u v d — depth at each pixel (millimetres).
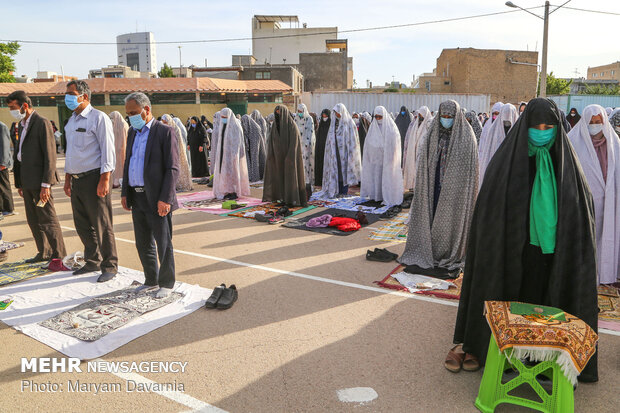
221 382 2957
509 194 2879
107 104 25625
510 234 2891
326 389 2873
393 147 8297
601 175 4348
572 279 2816
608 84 59906
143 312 3951
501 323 2580
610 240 4320
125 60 119312
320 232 6723
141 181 4234
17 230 7066
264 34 54656
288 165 8383
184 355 3289
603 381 2945
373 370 3084
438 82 41438
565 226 2781
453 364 3059
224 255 5668
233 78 34125
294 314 3961
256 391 2857
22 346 3424
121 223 7492
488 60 38406
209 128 16266
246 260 5461
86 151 4543
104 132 4535
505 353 2521
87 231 4902
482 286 2990
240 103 27172
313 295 4383
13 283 4695
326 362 3186
